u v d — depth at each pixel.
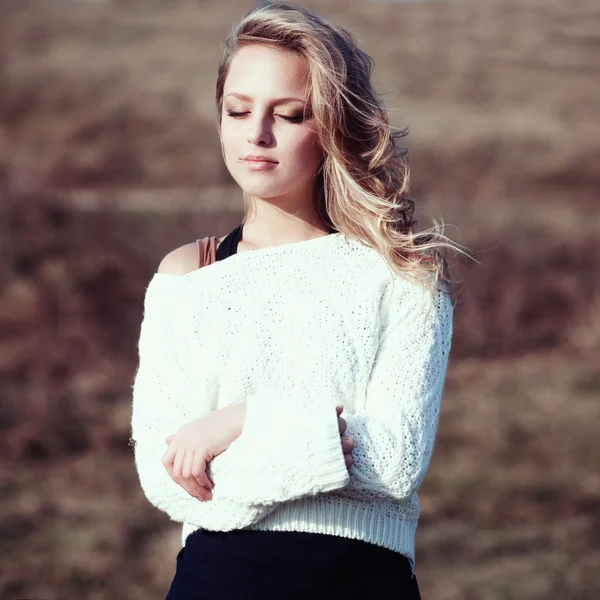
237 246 3.45
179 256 3.46
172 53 32.94
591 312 15.35
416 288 3.33
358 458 3.05
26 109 26.81
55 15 36.59
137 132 25.78
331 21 3.42
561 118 28.20
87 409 11.38
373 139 3.46
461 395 12.23
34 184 19.12
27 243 15.85
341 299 3.29
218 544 3.13
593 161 24.08
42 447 10.62
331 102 3.25
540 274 15.89
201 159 23.92
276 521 3.11
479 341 14.85
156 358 3.26
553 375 13.09
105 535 8.31
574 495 9.07
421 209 3.69
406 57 33.75
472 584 7.36
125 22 36.72
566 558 7.83
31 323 14.47
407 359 3.27
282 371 3.21
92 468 10.09
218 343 3.22
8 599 7.31
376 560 3.17
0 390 11.88
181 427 3.09
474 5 41.97
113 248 16.00
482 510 8.77
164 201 18.64
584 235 17.30
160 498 3.18
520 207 19.39
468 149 24.19
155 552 8.09
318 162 3.39
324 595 3.09
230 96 3.29
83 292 15.09
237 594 3.08
